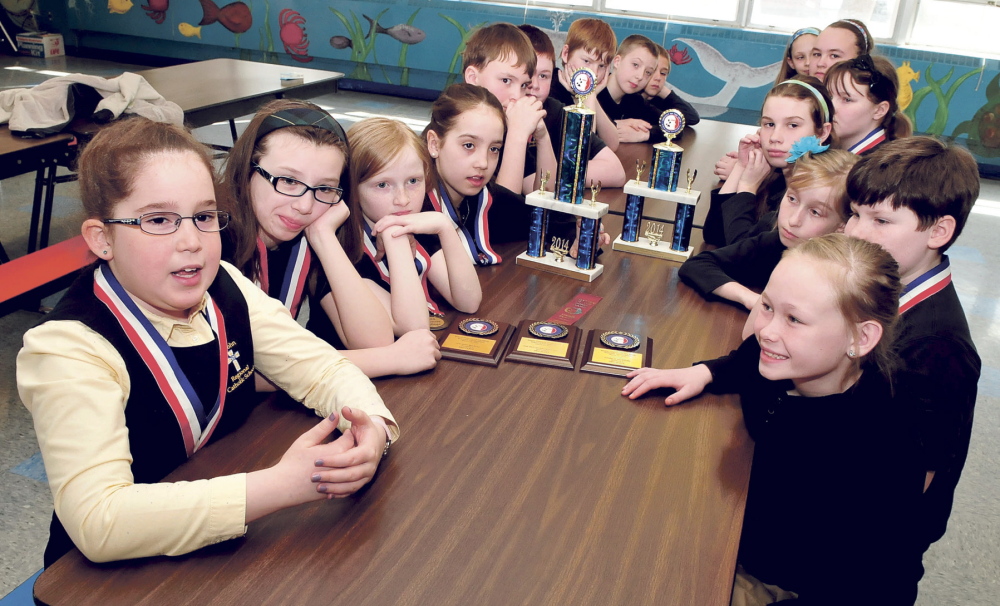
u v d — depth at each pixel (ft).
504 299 5.36
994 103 19.10
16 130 9.59
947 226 4.08
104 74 24.04
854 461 3.77
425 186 5.25
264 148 4.19
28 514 6.50
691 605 2.74
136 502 2.76
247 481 2.91
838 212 5.04
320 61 24.27
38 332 3.01
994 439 8.66
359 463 3.10
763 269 5.92
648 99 12.41
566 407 4.03
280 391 4.02
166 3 24.72
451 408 3.93
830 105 6.83
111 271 3.27
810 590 3.90
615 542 3.03
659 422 3.95
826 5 20.29
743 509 3.30
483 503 3.22
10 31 25.93
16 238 12.28
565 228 6.19
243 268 4.28
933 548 6.91
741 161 7.22
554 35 22.08
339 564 2.83
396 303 4.71
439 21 22.65
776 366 3.76
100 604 2.58
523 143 6.89
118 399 3.01
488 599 2.70
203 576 2.74
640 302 5.45
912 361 3.94
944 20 19.52
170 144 3.12
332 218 4.48
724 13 21.12
